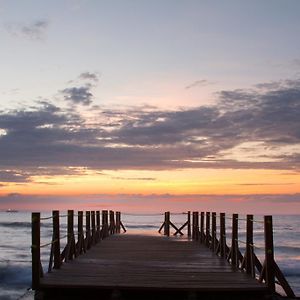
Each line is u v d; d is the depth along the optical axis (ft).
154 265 37.70
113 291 27.43
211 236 53.21
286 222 380.78
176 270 34.86
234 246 38.14
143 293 27.81
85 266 36.52
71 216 41.01
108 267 36.11
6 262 89.35
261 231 186.60
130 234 87.10
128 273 32.96
